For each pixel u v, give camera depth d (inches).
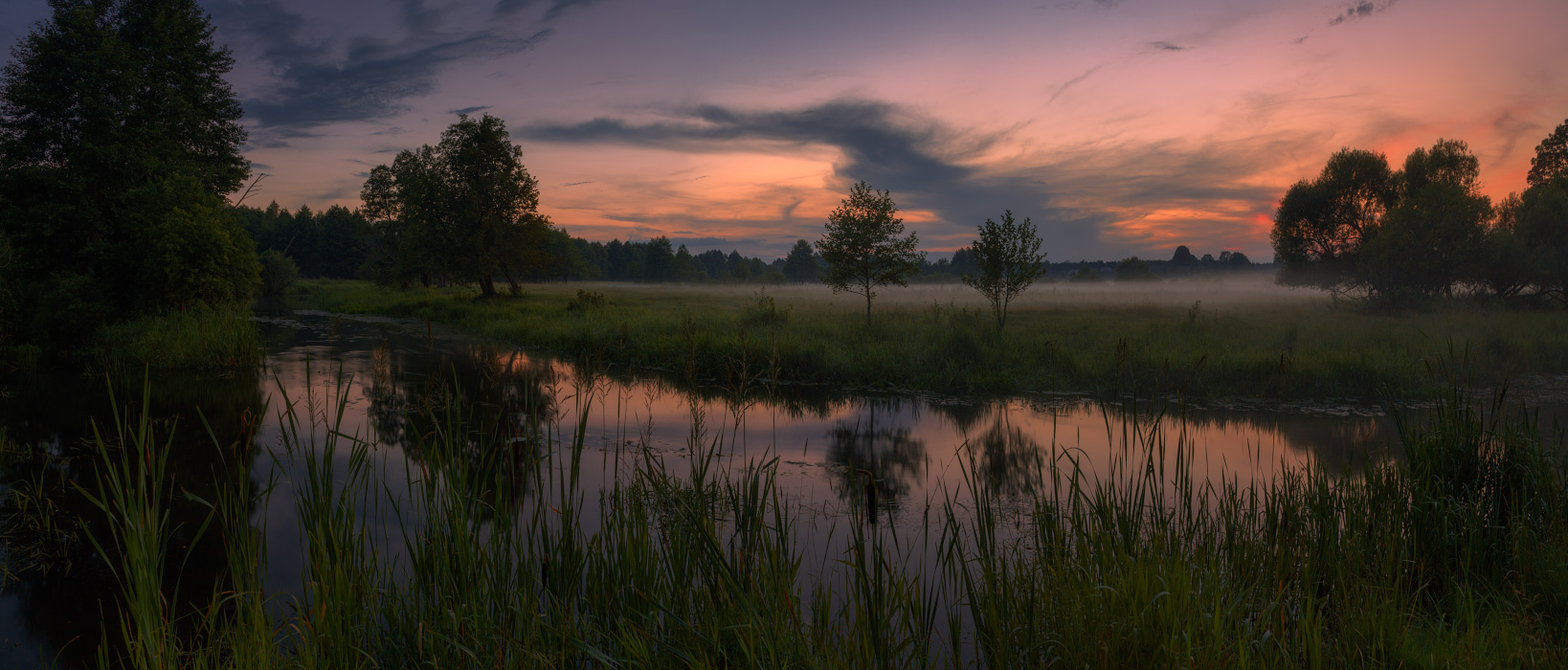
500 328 1085.1
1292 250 1743.4
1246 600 153.6
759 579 142.7
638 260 6501.0
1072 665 124.6
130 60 1068.5
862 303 1708.9
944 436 397.7
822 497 275.7
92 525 256.7
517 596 143.9
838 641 129.6
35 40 1007.0
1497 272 1117.7
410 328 1209.4
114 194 1032.2
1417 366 557.9
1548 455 199.8
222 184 1254.3
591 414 450.0
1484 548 178.5
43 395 519.8
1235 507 202.4
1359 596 148.0
